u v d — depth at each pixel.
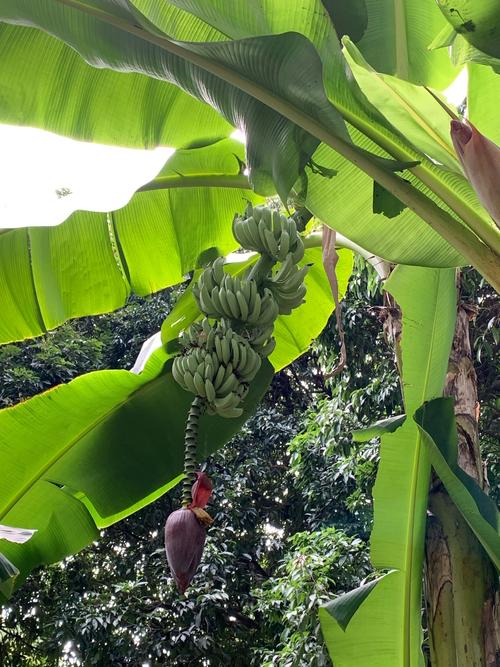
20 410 2.45
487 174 1.33
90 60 1.83
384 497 1.96
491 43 1.32
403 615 1.98
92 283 2.74
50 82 2.28
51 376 8.23
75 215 2.68
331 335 6.70
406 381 1.99
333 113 1.53
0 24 2.20
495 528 1.82
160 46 1.70
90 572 8.29
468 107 2.13
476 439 2.11
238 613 8.02
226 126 2.43
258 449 8.63
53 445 2.48
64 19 1.75
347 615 1.95
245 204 2.71
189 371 1.57
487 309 6.20
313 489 7.34
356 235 1.96
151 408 2.51
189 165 2.53
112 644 7.37
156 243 2.73
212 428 2.46
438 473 1.77
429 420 1.90
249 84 1.63
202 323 1.62
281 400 9.93
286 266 1.68
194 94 1.81
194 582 7.49
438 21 2.20
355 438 1.97
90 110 2.34
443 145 1.79
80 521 2.50
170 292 9.30
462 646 1.85
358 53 1.67
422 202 1.67
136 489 2.47
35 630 8.09
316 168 1.96
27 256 2.71
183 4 1.62
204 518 1.43
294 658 5.85
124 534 8.62
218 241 2.74
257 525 8.66
